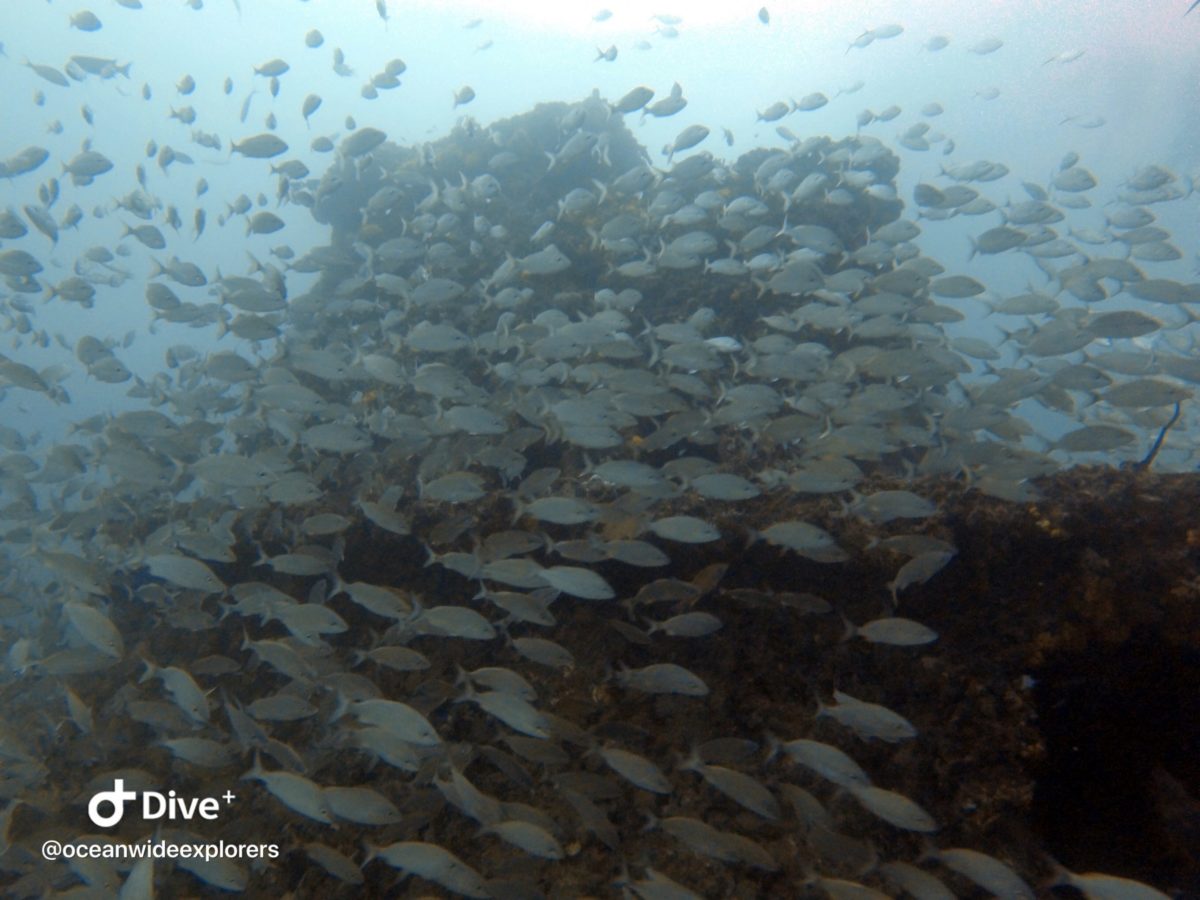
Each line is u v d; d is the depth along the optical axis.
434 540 5.50
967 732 4.54
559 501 4.88
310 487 5.34
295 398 6.00
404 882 4.59
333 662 5.20
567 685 5.36
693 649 5.25
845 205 9.91
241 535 6.33
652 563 4.71
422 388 6.03
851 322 6.73
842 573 5.08
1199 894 4.04
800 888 4.09
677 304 8.81
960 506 4.96
